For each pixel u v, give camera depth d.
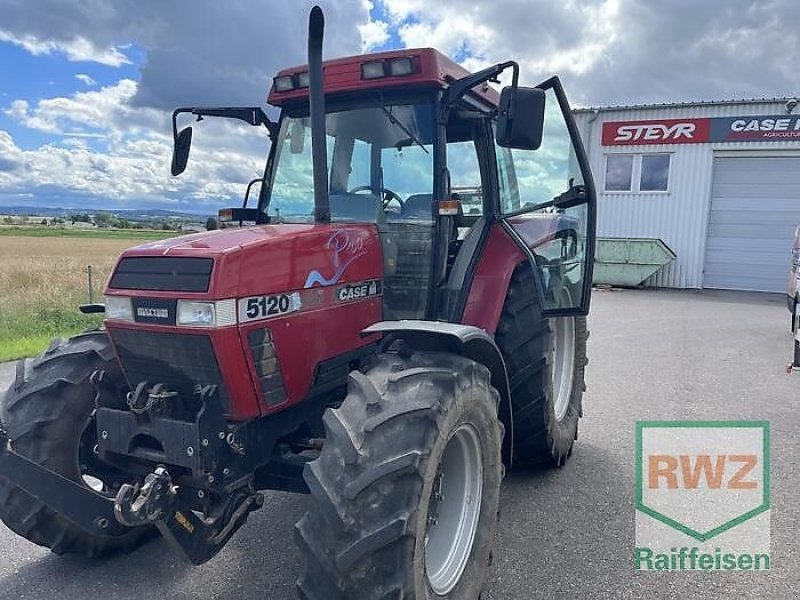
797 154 15.65
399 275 3.35
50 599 2.97
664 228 16.89
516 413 3.92
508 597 2.92
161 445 2.65
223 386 2.52
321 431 3.07
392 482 2.25
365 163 3.46
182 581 3.11
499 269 3.63
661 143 16.61
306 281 2.76
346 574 2.21
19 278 15.84
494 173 3.85
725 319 11.41
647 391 6.40
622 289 16.56
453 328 2.61
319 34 2.84
